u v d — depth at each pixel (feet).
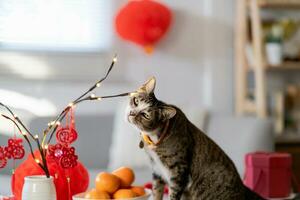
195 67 13.17
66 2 12.75
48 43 12.71
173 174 4.83
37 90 12.34
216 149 5.10
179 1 13.03
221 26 13.10
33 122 11.18
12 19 12.48
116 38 12.92
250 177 6.58
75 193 5.60
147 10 12.30
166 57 13.07
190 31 13.10
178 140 4.79
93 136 11.67
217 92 13.15
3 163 5.18
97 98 5.13
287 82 13.53
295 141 12.26
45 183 4.88
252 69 12.55
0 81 12.22
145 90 4.92
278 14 13.41
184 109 11.10
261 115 11.77
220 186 5.01
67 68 12.63
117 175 5.40
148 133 4.78
